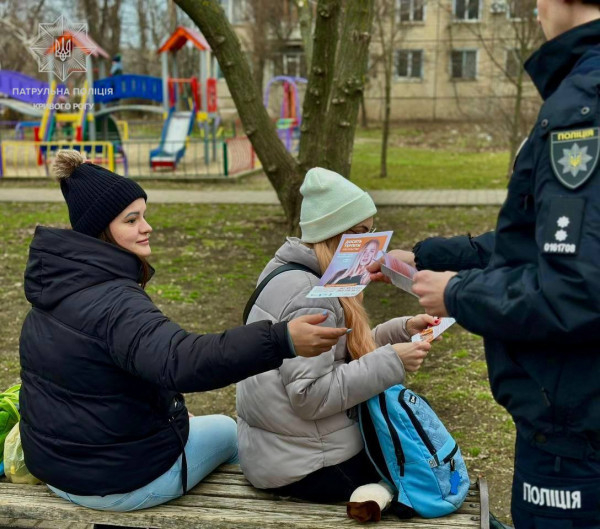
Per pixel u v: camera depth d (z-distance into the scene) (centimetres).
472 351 552
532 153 176
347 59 728
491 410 447
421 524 239
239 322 628
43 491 263
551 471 181
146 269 255
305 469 249
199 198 1357
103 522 248
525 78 1739
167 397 248
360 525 238
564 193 164
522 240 182
